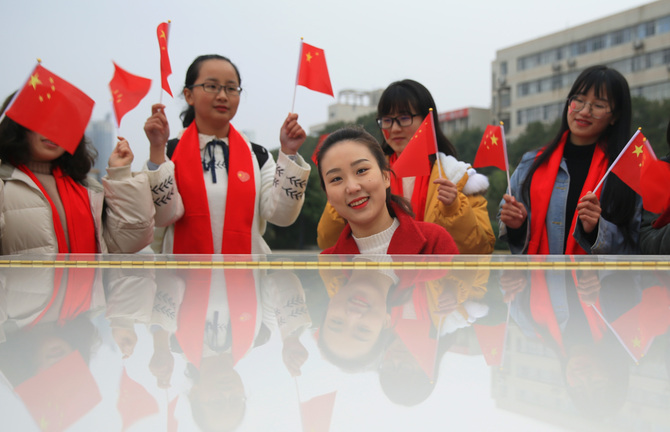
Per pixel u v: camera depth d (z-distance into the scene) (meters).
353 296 0.51
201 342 0.32
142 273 0.74
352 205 1.58
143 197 2.16
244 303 0.47
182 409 0.21
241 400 0.22
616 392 0.22
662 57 29.73
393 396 0.22
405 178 2.59
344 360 0.28
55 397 0.22
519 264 0.87
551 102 33.81
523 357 0.28
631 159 2.15
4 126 2.15
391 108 2.62
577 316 0.40
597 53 32.03
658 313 0.42
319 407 0.21
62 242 2.12
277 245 24.45
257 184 2.55
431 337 0.33
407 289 0.56
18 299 0.50
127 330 0.35
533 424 0.19
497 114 36.62
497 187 20.69
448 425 0.19
